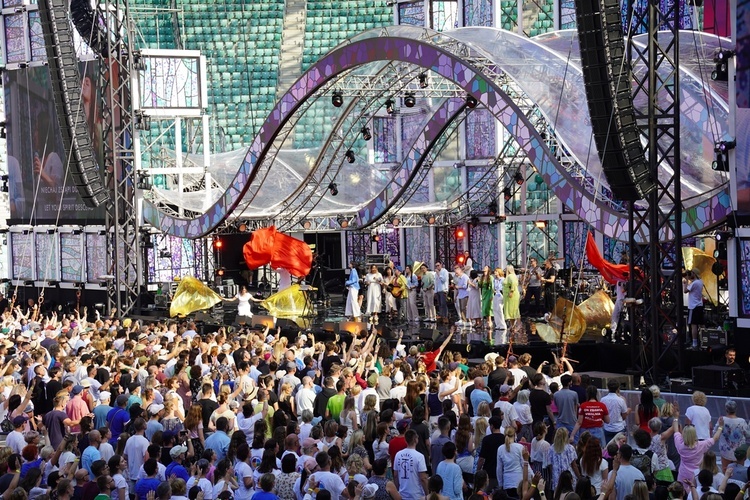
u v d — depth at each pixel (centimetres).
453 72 4394
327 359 3019
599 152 3359
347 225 6188
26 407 2670
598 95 3284
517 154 5812
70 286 6506
